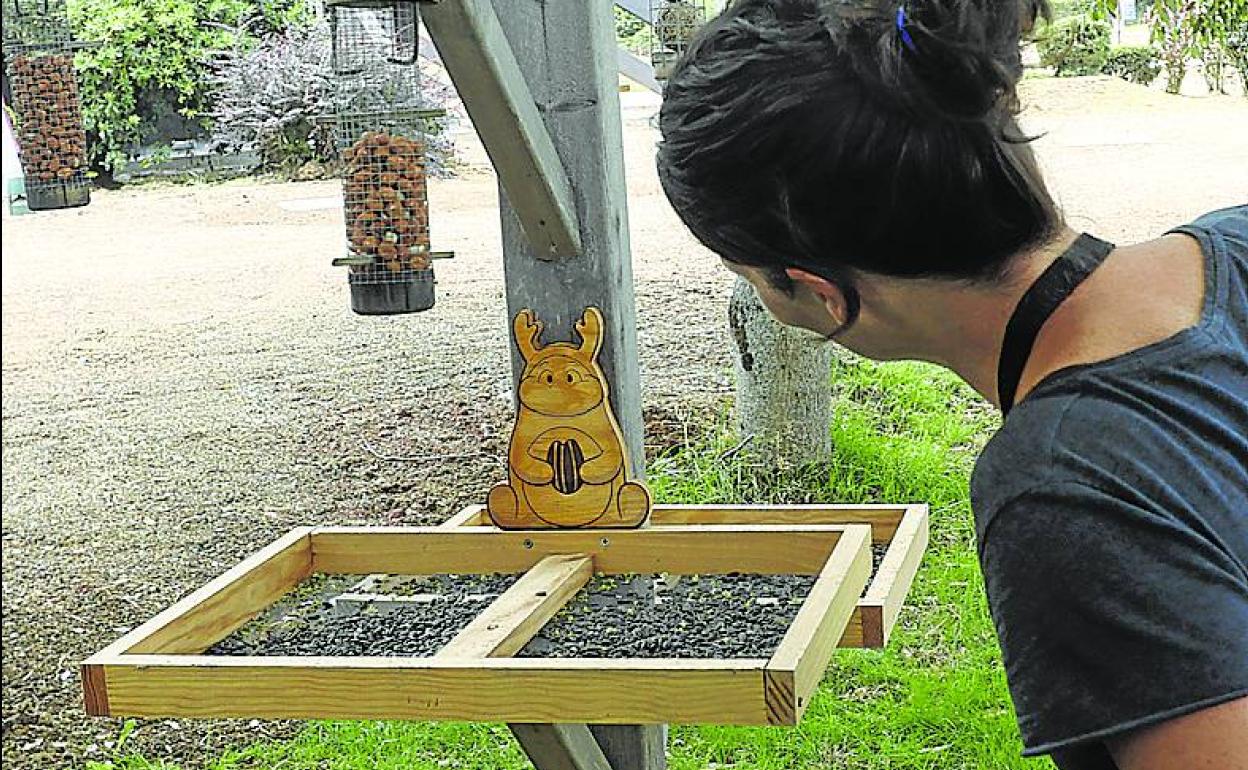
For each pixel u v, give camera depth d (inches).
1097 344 35.6
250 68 450.0
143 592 169.0
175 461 215.5
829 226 37.0
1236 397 34.6
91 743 132.2
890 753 119.1
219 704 60.6
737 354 178.1
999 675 129.1
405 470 206.4
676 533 74.4
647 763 79.7
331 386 249.0
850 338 40.9
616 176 75.8
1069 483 33.2
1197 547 32.1
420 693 58.8
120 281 336.8
